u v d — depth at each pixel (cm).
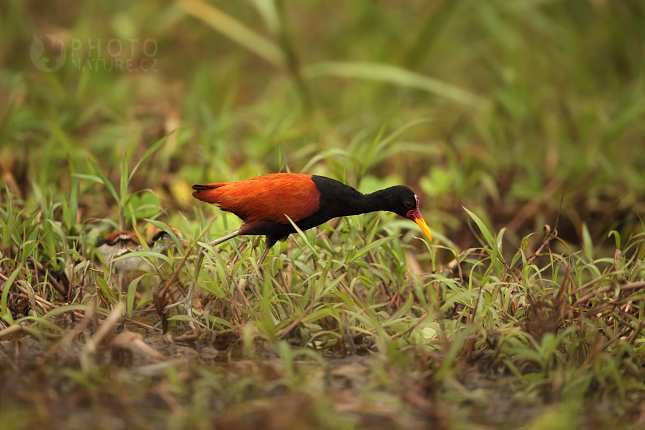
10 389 756
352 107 1902
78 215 1157
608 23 1908
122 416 707
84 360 774
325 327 938
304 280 971
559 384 771
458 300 932
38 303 946
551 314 852
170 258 959
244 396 754
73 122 1513
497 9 1898
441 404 749
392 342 821
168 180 1360
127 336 860
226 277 934
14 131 1470
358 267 1055
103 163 1488
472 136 1731
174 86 1831
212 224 1065
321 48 2248
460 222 1387
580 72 1873
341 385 785
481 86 2083
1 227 1021
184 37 2178
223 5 2205
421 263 1234
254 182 934
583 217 1420
